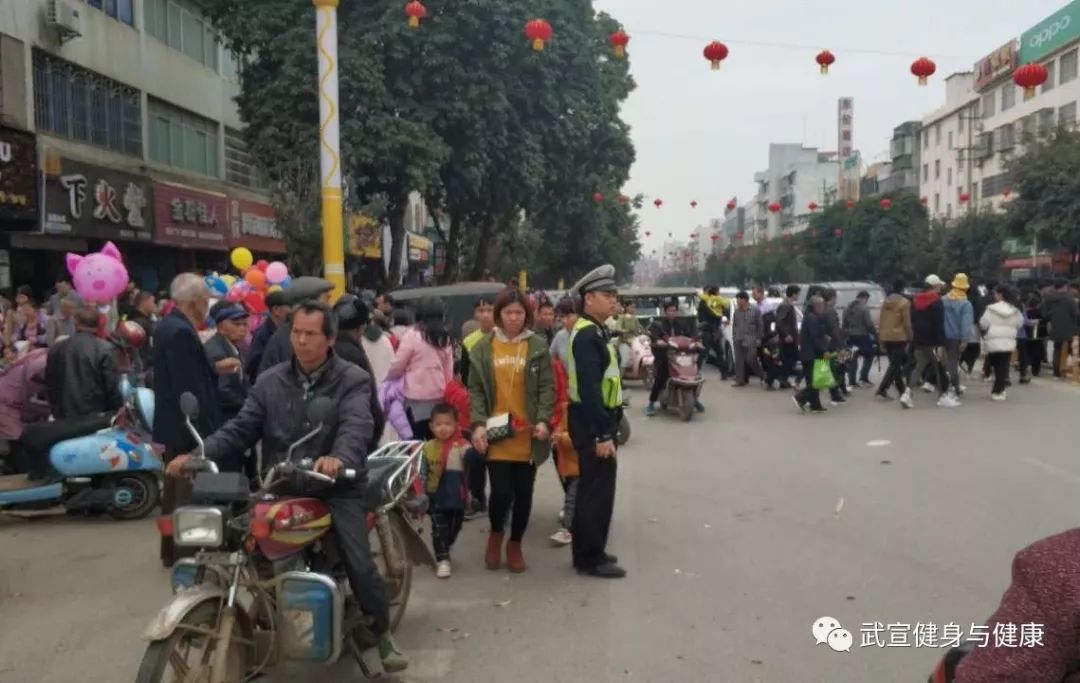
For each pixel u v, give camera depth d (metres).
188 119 24.94
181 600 3.78
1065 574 1.96
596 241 38.34
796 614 5.43
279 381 4.51
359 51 18.91
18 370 8.62
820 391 15.38
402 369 7.42
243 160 28.62
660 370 13.75
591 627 5.30
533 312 6.35
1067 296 17.45
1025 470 9.31
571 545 6.77
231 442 4.45
